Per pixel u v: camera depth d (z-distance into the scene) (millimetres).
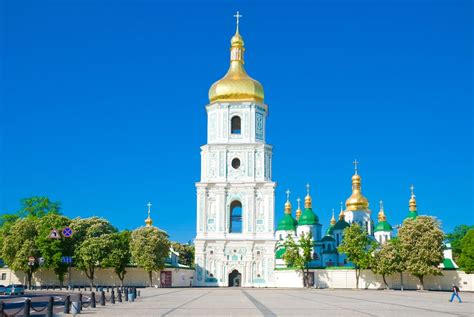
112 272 105375
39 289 92500
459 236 138250
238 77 118438
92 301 44281
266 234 110000
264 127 116688
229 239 109500
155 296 65000
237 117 116375
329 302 52656
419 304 50031
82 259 98062
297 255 109125
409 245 97938
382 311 40438
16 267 96250
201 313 38125
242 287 106688
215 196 111938
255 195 111562
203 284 108188
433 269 96312
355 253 102750
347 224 134250
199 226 110688
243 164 112938
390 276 103375
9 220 118625
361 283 104812
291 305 47406
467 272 97062
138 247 102438
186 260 171500
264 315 36406
